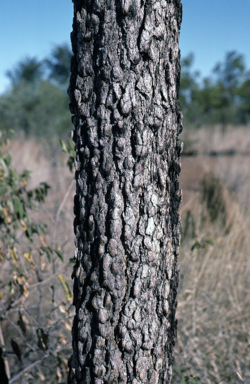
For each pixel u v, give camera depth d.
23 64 18.72
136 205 1.16
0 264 2.48
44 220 3.33
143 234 1.17
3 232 2.38
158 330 1.27
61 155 7.29
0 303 2.14
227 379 2.21
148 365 1.25
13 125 10.88
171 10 1.15
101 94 1.11
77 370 1.26
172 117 1.21
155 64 1.12
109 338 1.20
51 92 11.76
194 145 10.76
